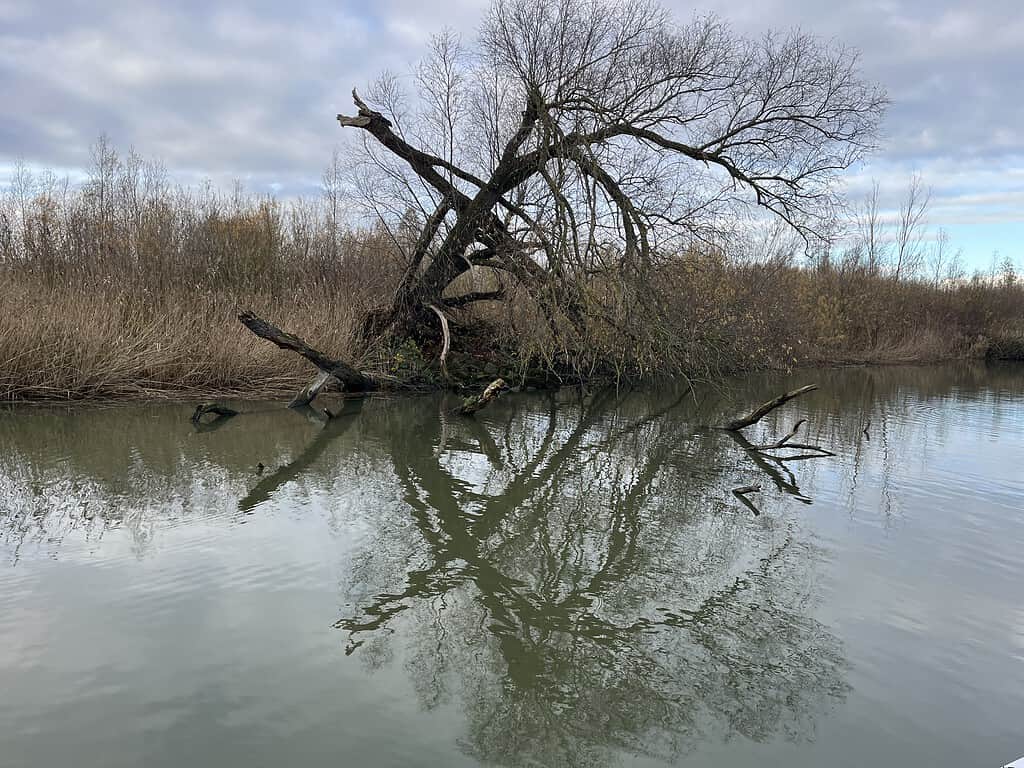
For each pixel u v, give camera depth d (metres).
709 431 11.28
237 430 9.90
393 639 4.02
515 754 3.05
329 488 7.05
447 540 5.69
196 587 4.59
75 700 3.30
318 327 14.24
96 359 11.61
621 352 14.59
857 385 19.62
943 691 3.61
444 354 14.59
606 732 3.24
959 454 9.48
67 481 6.98
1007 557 5.50
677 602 4.64
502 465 8.46
